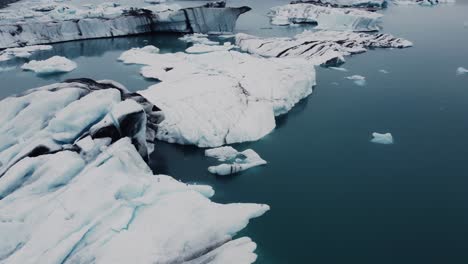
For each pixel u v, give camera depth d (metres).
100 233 11.37
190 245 11.58
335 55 32.06
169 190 13.52
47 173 13.05
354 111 23.14
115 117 14.52
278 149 18.88
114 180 12.82
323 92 26.12
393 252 12.57
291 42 36.09
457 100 24.67
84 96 15.84
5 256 10.82
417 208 14.67
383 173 16.89
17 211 11.78
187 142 19.12
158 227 11.90
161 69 30.00
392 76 29.27
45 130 14.66
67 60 32.38
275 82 23.39
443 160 17.88
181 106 20.48
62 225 11.27
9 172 13.08
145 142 16.05
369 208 14.63
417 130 20.73
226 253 11.75
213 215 12.91
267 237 12.98
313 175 16.72
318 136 20.14
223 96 21.27
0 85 28.27
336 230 13.48
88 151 14.02
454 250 12.66
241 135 19.44
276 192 15.52
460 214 14.38
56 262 10.47
